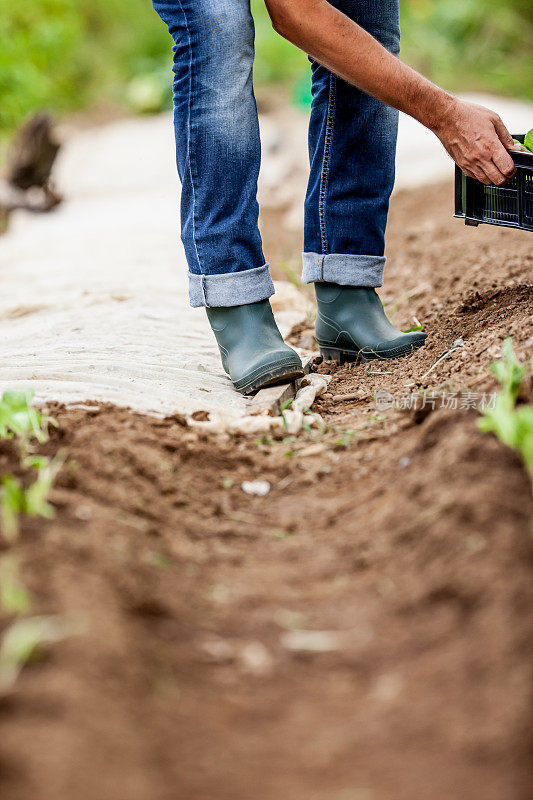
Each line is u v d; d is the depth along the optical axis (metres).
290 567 2.26
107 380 3.54
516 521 2.06
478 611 1.86
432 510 2.21
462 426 2.50
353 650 1.88
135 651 1.78
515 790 1.46
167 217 8.23
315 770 1.57
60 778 1.43
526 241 5.90
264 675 1.83
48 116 8.91
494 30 16.20
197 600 2.07
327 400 3.55
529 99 13.52
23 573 1.90
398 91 3.39
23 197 8.98
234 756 1.61
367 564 2.18
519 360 3.04
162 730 1.63
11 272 6.62
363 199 3.89
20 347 4.28
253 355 3.53
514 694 1.60
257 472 2.85
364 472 2.74
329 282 3.97
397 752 1.58
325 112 3.82
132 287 5.55
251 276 3.56
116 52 17.42
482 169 3.50
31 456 2.62
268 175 9.77
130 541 2.19
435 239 6.62
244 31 3.33
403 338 3.88
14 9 14.29
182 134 3.44
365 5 3.73
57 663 1.66
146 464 2.67
